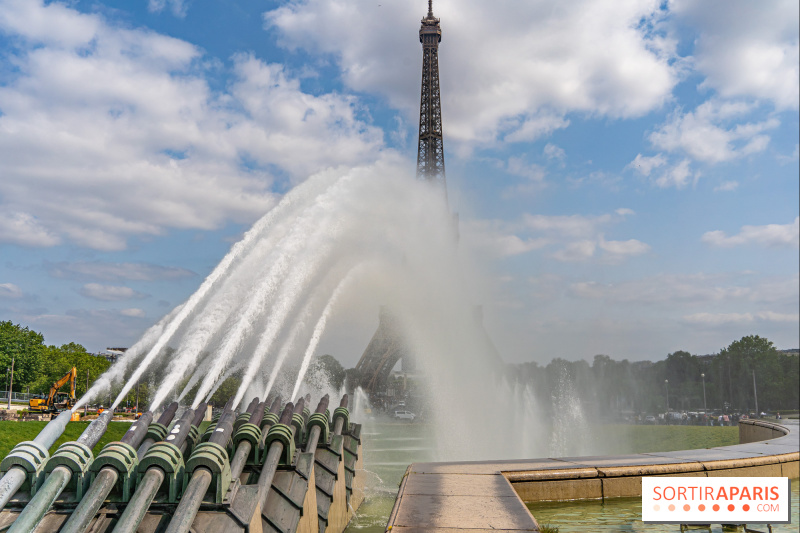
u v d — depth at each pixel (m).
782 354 179.38
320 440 21.02
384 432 71.19
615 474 19.45
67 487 13.06
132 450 13.20
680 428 75.12
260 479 15.40
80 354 150.00
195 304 26.36
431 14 190.50
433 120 182.88
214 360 26.53
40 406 78.25
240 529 12.43
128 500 12.71
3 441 39.16
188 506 12.00
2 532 11.88
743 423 49.53
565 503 18.66
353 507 23.83
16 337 131.38
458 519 12.88
